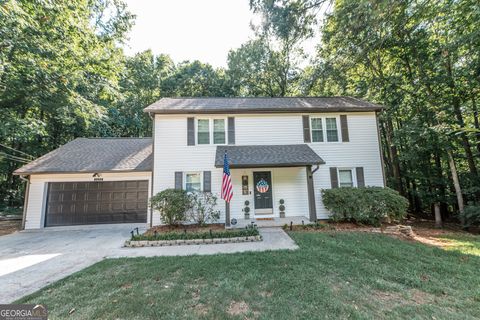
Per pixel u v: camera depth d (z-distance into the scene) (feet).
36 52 30.55
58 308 10.22
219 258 16.37
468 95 34.53
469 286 11.98
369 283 12.28
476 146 39.17
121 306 10.19
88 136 60.49
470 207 29.96
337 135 33.96
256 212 31.55
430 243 20.81
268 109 33.24
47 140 56.54
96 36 37.47
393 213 26.99
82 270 14.84
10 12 23.43
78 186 33.53
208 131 33.06
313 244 19.43
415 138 33.47
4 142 50.37
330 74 39.99
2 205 50.88
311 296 10.77
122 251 19.52
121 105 68.44
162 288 11.94
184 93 75.10
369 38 30.19
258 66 67.92
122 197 33.94
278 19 29.91
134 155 36.47
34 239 25.03
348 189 29.30
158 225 30.01
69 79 35.65
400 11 24.72
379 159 33.40
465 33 29.78
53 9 27.96
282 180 32.50
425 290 11.59
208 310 9.82
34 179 32.42
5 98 34.94
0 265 16.51
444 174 41.34
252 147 32.50
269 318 9.13
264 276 13.08
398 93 40.29
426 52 36.55
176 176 31.48
